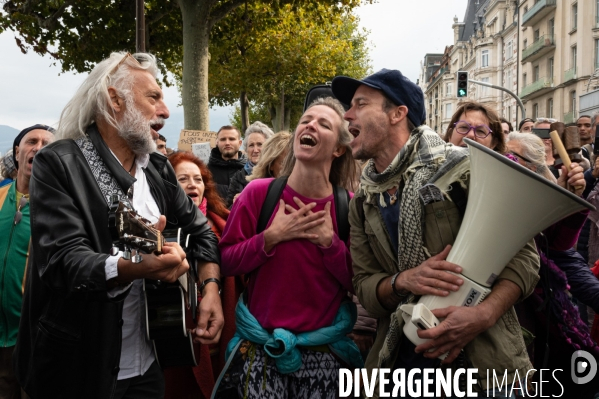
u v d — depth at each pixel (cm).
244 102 2566
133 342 248
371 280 256
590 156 668
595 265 409
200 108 1391
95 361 231
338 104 296
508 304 228
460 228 227
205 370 335
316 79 2622
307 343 276
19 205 363
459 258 223
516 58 5666
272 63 2361
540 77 4744
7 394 356
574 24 4175
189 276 278
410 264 239
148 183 263
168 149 757
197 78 1387
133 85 245
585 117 720
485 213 217
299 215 277
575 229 291
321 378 281
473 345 232
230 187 619
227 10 1445
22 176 371
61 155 230
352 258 269
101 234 231
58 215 220
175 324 243
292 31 2303
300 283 280
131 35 1723
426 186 232
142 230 199
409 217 237
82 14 1672
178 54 1933
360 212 267
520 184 208
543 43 4475
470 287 221
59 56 1745
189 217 284
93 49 1734
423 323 217
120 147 251
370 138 253
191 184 379
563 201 207
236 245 288
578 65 4034
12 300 350
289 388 284
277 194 293
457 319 219
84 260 209
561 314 302
